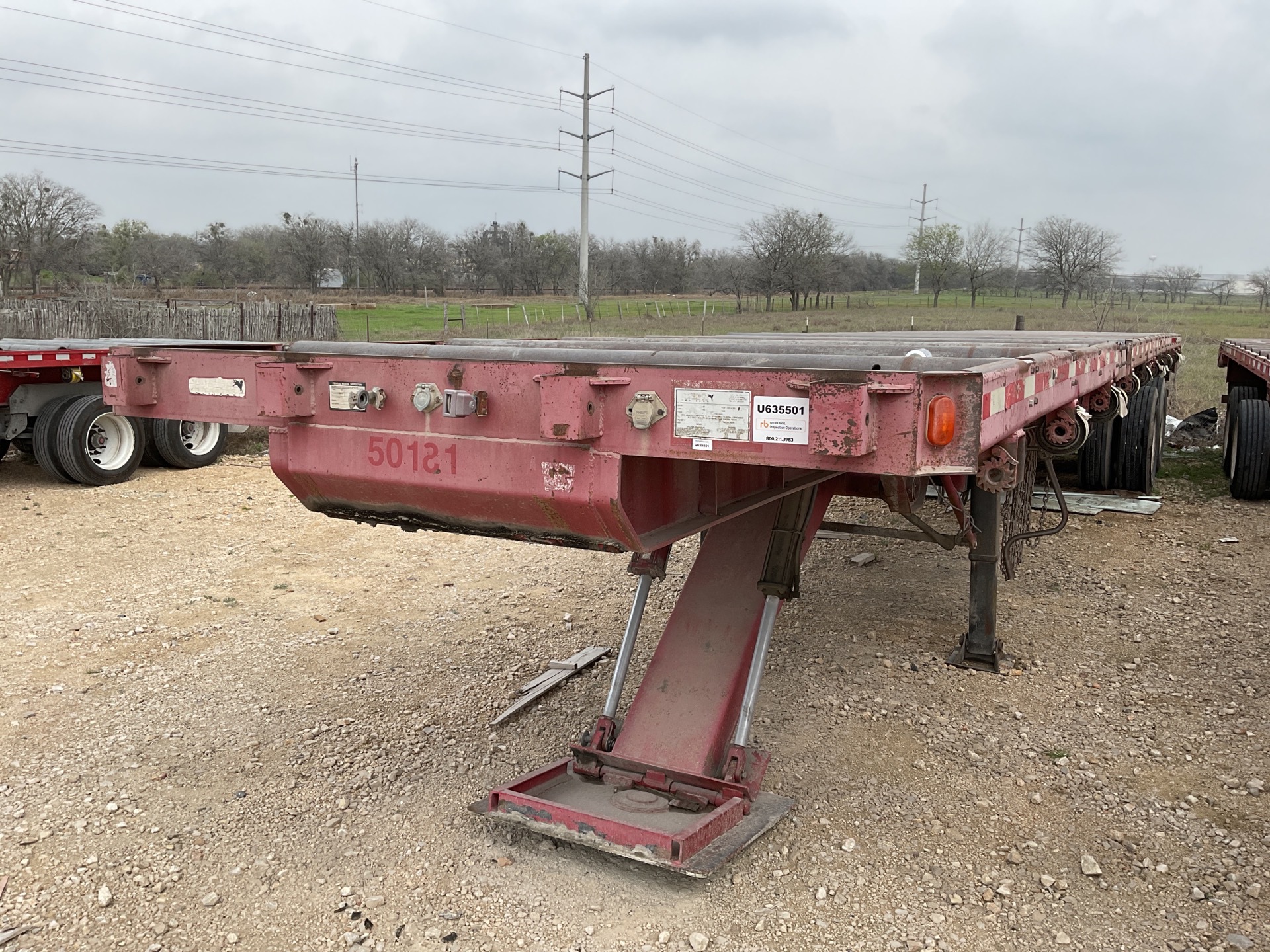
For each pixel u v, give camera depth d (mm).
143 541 7273
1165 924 2838
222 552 6973
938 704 4340
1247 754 3871
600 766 3461
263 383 2885
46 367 8859
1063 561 6449
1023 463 4539
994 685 4547
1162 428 9000
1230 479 8578
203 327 19891
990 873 3100
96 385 9891
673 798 3291
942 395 2248
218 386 3057
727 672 3471
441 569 6539
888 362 2496
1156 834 3318
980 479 3104
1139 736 4035
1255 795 3553
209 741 4039
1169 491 8617
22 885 3043
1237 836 3291
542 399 2480
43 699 4449
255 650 5082
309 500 3100
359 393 2826
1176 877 3066
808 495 3600
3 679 4676
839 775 3717
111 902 2959
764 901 2947
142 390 3172
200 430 10492
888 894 2986
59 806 3508
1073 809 3480
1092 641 5086
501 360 2645
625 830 2930
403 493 2865
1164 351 8328
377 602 5863
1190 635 5160
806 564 6465
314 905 2951
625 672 3664
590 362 2637
